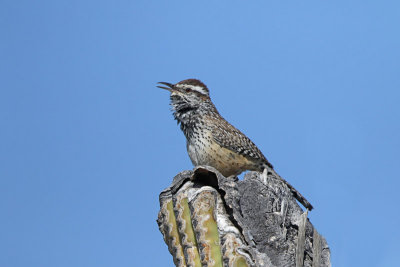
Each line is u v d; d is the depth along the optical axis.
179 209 6.20
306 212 6.96
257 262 5.90
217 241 5.80
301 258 6.57
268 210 6.59
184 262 5.99
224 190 6.29
